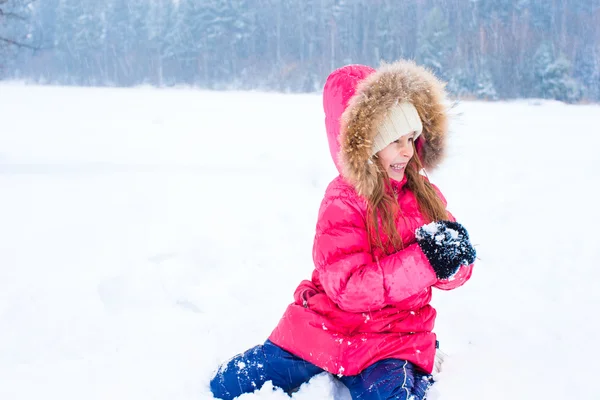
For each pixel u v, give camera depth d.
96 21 70.69
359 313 1.99
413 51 58.06
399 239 1.99
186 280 3.35
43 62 68.25
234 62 63.22
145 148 9.80
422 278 1.85
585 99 42.34
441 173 6.26
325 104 2.20
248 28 65.12
